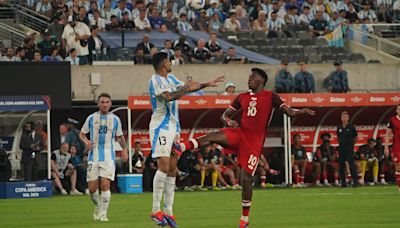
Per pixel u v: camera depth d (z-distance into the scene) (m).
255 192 81.12
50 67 87.75
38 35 107.44
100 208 52.12
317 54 112.38
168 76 45.00
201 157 89.81
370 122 98.25
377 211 56.34
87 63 99.44
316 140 96.62
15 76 86.75
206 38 111.38
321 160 93.81
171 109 44.28
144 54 100.94
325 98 92.69
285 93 94.06
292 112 42.72
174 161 44.25
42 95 84.50
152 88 43.91
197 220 51.09
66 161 85.81
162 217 43.56
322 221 49.06
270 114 43.09
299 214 54.50
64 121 94.56
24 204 70.00
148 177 89.06
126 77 96.50
